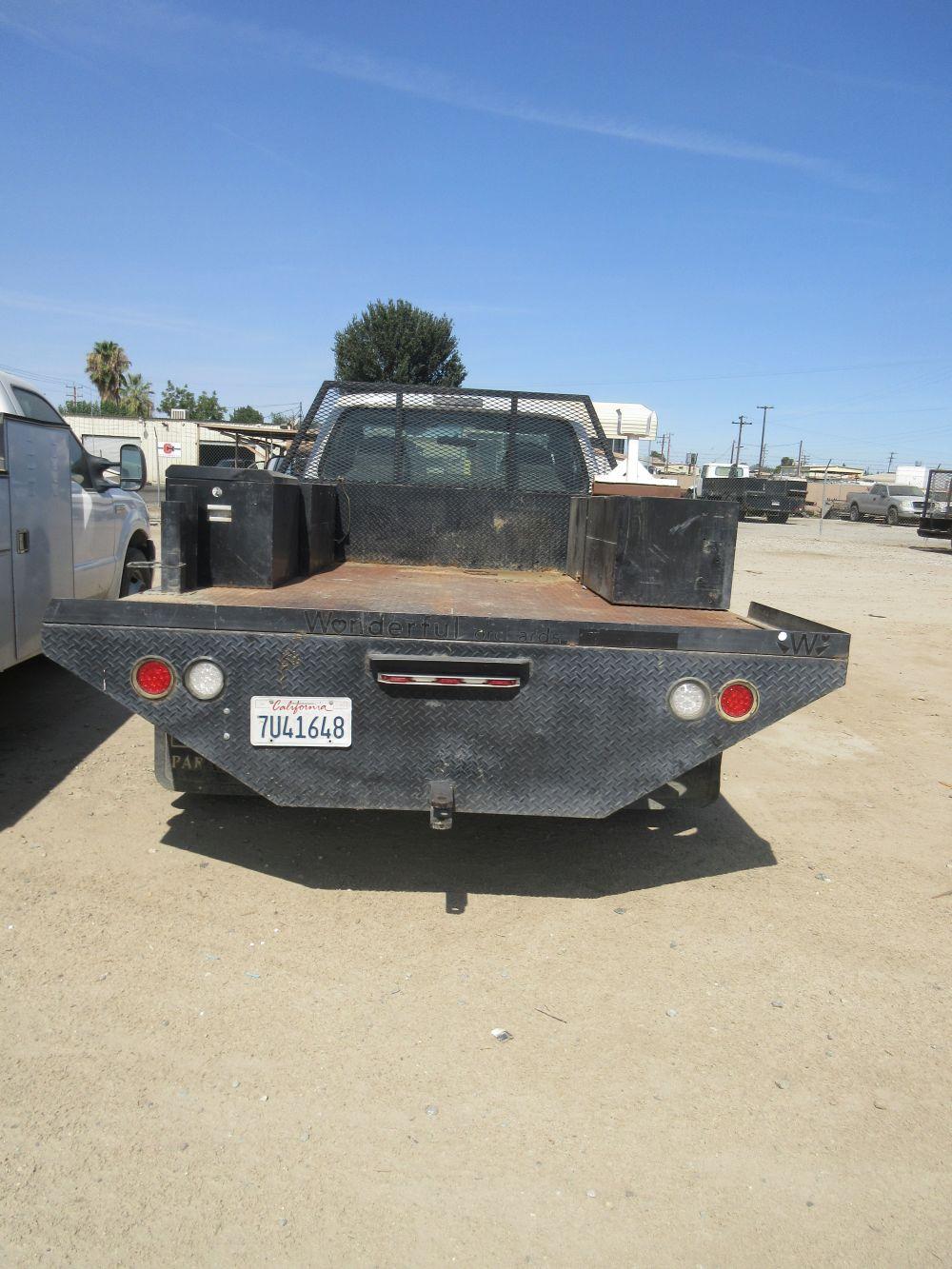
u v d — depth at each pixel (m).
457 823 4.61
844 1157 2.49
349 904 3.73
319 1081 2.68
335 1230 2.19
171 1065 2.71
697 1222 2.26
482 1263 2.12
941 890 4.12
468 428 5.36
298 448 5.41
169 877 3.88
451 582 4.37
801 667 3.16
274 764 3.18
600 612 3.47
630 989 3.23
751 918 3.79
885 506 40.84
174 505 3.52
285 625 3.10
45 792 4.75
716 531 3.66
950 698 7.82
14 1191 2.24
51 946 3.30
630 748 3.19
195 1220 2.19
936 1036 3.04
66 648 3.10
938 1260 2.18
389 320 35.72
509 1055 2.84
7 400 5.73
